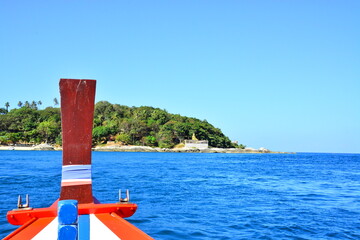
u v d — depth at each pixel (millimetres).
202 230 11781
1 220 12141
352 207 17125
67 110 7316
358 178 37406
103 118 189500
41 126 158750
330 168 61281
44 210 6742
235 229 12016
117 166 52531
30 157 76500
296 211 15680
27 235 5555
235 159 105312
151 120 184250
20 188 21531
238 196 20578
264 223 13016
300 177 37844
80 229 5902
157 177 33500
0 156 81750
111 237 5473
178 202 17656
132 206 7305
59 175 31719
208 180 31750
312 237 11141
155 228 11938
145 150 167375
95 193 20078
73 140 7391
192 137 186750
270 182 31047
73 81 7293
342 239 10961
